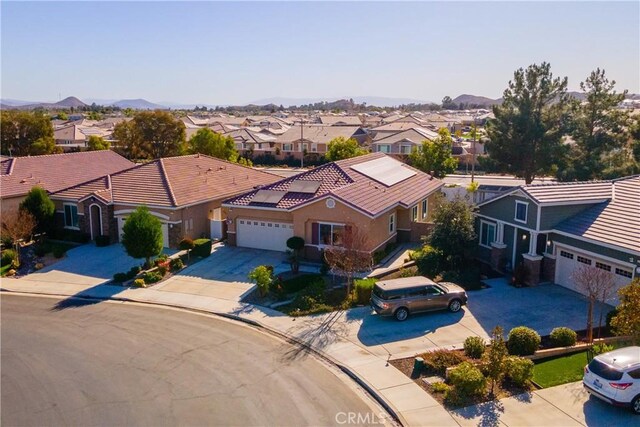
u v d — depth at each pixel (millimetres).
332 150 60281
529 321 22031
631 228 23641
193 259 31781
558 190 27375
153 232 28391
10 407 15844
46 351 19734
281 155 92438
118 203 34969
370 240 29812
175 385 17078
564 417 14812
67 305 25016
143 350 19797
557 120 47969
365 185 33969
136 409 15664
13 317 23438
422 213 39094
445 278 26234
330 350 19625
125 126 73562
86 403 16016
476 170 77438
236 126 134750
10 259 30797
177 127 73438
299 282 27328
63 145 94812
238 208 33875
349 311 23656
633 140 44781
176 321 22859
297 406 15820
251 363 18703
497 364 16203
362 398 16359
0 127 69375
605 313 22828
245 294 26016
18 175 40750
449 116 186250
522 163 49219
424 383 17031
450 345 19844
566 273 26156
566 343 19234
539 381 16953
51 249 33750
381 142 84125
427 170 58281
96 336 21172
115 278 27938
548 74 47281
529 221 26766
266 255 32375
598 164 44781
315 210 30859
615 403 14625
